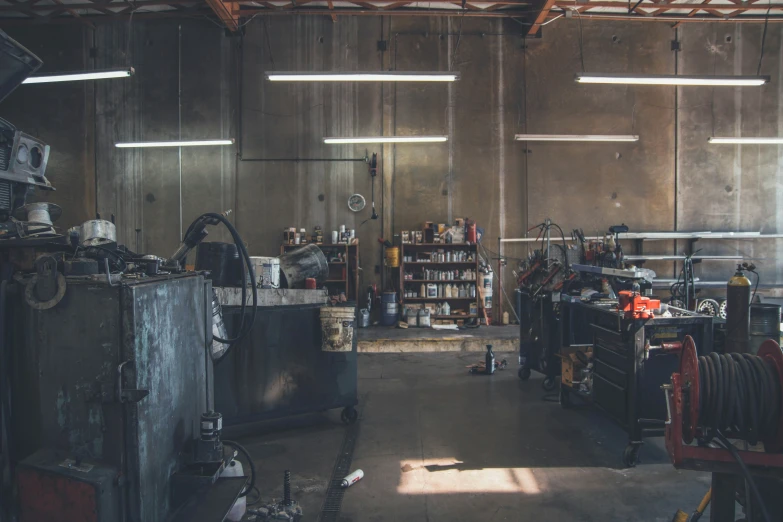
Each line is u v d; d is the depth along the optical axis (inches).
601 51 336.5
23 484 64.3
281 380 141.9
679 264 338.0
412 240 324.2
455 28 335.3
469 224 318.0
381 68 335.6
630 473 120.6
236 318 135.1
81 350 66.4
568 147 335.0
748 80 235.1
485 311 318.0
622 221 336.8
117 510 66.1
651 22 336.8
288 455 131.8
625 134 337.1
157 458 72.7
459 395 186.1
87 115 335.3
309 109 334.3
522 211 335.3
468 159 335.0
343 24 334.6
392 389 194.9
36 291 66.6
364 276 336.2
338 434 146.9
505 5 328.8
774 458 78.7
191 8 327.9
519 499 108.4
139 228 336.5
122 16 328.8
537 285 192.2
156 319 72.9
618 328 132.1
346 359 152.3
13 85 90.4
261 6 330.0
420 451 134.2
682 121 338.0
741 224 340.5
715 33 339.0
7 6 314.0
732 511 84.7
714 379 80.6
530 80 335.9
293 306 143.7
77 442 67.0
